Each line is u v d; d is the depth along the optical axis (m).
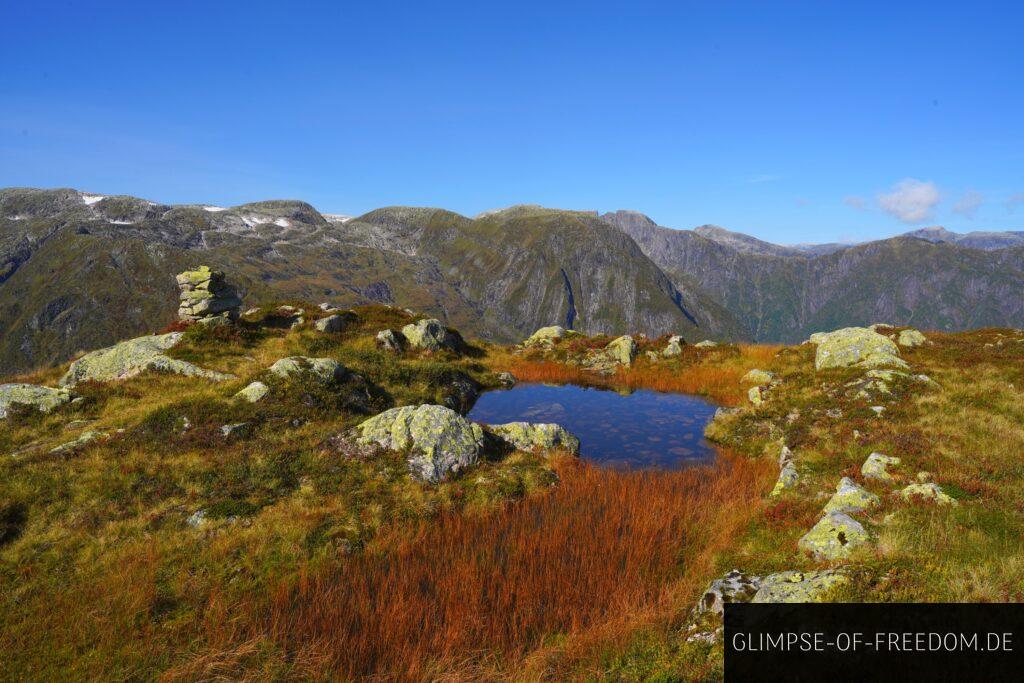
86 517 13.69
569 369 38.62
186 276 32.16
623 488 16.55
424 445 17.86
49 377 26.69
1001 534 10.33
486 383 33.62
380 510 15.01
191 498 14.88
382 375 28.05
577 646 9.07
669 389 32.91
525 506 15.87
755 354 36.59
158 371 25.38
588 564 12.05
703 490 16.69
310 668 8.73
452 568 12.11
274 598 10.96
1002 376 22.14
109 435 17.94
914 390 20.61
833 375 24.97
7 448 17.30
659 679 7.61
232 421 19.06
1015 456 14.43
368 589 11.32
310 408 20.80
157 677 8.55
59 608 10.31
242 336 31.83
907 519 11.29
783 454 18.56
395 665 8.91
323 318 38.25
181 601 10.84
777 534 12.70
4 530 12.88
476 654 9.30
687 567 11.95
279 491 15.57
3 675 8.56
